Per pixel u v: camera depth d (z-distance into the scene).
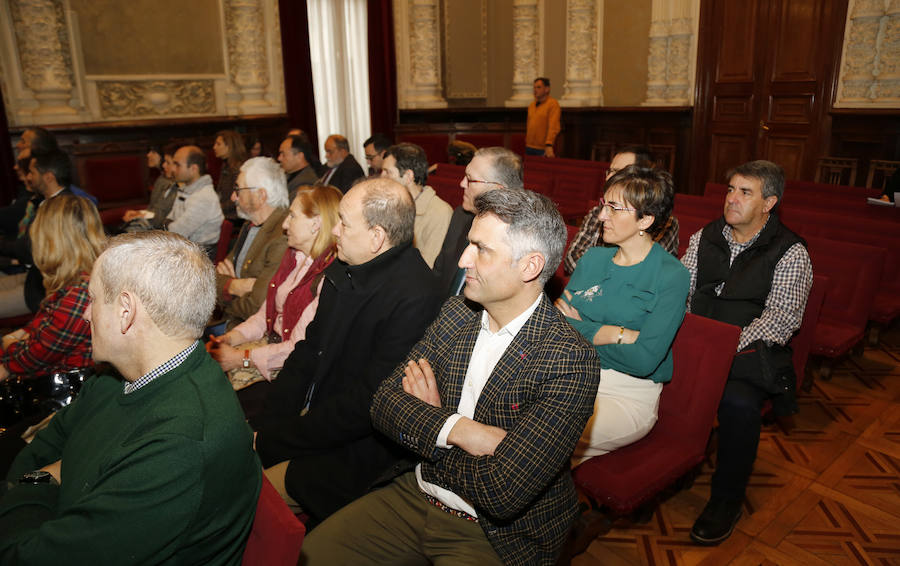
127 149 6.46
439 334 1.52
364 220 1.81
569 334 1.32
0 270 3.76
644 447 1.92
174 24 6.81
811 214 3.38
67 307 2.00
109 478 0.99
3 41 5.75
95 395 1.32
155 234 1.17
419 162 3.14
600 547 2.07
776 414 2.24
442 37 8.62
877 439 2.65
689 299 2.56
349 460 1.76
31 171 3.53
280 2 7.30
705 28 7.27
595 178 5.05
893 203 3.47
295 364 1.99
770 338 2.20
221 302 3.03
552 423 1.24
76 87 6.25
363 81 8.31
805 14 6.43
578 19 8.27
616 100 8.38
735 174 2.36
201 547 1.04
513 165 2.46
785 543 2.06
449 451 1.33
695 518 2.22
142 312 1.10
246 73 7.38
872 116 6.03
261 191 3.01
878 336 3.55
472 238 1.31
